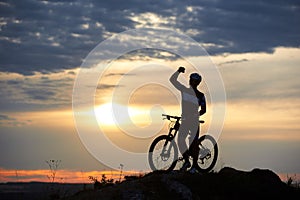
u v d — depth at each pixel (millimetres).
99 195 24500
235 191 24938
